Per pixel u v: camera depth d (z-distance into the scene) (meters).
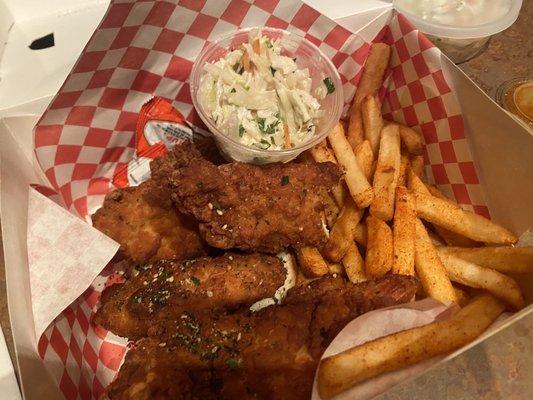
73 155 0.21
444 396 0.19
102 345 0.20
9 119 0.19
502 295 0.18
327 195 0.22
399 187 0.20
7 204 0.17
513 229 0.21
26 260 0.18
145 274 0.19
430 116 0.22
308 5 0.21
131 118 0.22
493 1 0.26
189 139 0.23
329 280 0.18
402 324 0.17
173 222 0.20
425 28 0.25
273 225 0.19
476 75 0.28
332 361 0.15
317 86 0.22
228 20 0.21
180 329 0.17
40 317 0.17
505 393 0.19
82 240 0.18
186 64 0.21
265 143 0.20
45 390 0.16
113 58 0.20
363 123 0.23
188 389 0.16
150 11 0.19
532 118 0.26
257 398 0.16
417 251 0.19
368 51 0.23
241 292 0.18
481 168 0.21
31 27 0.22
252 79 0.21
